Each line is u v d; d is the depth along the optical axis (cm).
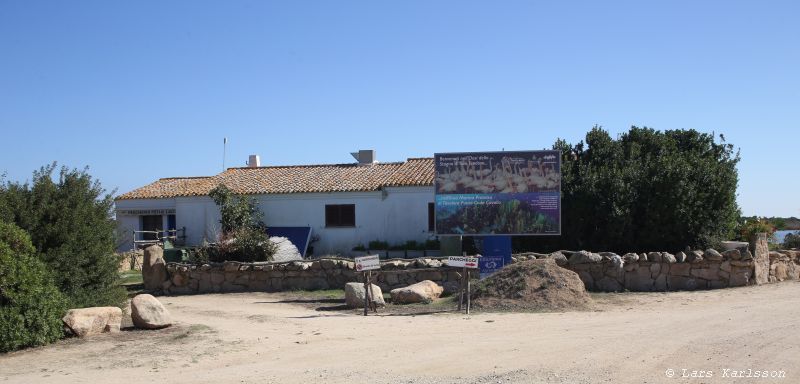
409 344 1078
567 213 2411
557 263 1817
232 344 1124
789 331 1046
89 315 1214
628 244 2344
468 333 1162
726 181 2342
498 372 866
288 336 1195
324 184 3116
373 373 891
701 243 2289
